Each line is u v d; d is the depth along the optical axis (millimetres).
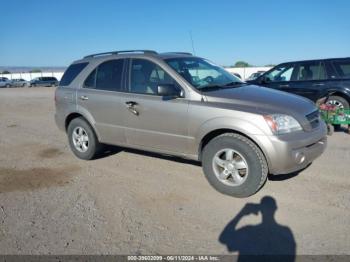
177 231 3359
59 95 5902
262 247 3027
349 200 3832
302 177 4559
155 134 4645
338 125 7418
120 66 5102
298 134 3762
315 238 3121
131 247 3115
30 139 7910
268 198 3979
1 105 16875
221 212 3713
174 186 4504
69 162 5824
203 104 4125
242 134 3922
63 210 3939
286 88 8094
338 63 7465
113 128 5152
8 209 4023
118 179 4879
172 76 4457
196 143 4262
